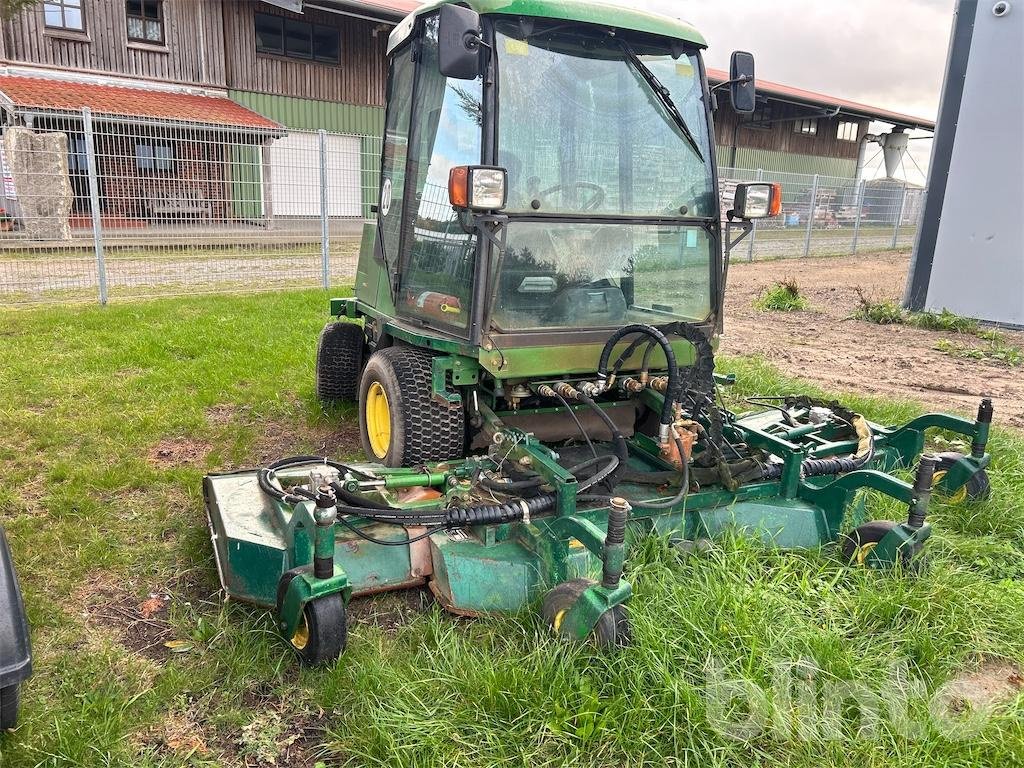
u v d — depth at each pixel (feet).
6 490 13.91
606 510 10.84
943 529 12.75
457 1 11.98
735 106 13.55
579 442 13.84
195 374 21.07
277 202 51.08
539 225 11.89
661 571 10.38
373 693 8.57
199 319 28.32
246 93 63.21
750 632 9.22
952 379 24.66
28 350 23.29
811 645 9.16
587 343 12.22
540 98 11.88
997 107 32.04
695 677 8.68
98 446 16.06
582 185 12.31
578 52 12.14
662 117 12.89
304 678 9.07
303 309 31.01
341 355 18.37
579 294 12.37
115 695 8.71
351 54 67.46
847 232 75.05
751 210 12.84
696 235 13.35
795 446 11.97
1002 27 31.42
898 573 10.59
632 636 8.84
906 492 10.78
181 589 11.18
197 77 61.11
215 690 8.98
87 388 19.72
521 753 7.83
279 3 58.95
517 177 11.77
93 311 29.30
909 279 36.17
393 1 70.64
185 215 43.42
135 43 58.29
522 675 8.49
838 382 23.85
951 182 33.99
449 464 12.21
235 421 18.25
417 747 7.87
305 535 9.53
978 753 7.88
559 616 9.13
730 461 12.03
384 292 15.44
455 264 12.37
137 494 14.14
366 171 53.67
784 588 10.38
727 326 34.06
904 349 29.37
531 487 10.94
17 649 7.11
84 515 13.10
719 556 10.80
